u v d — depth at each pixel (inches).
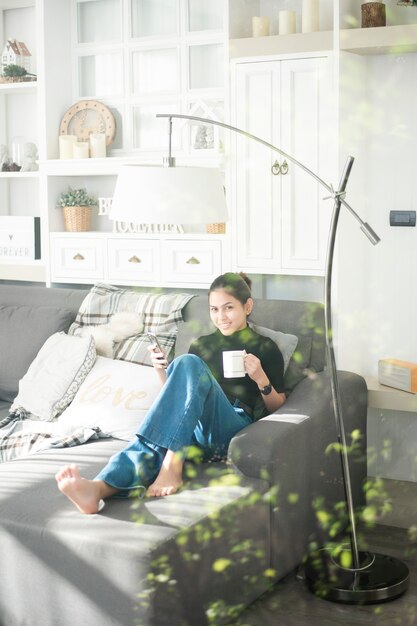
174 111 165.5
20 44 174.7
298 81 140.5
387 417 146.5
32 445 124.3
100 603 90.3
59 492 102.2
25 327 146.8
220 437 112.7
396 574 109.3
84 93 174.6
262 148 144.5
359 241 143.8
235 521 99.5
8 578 96.3
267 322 132.8
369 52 136.4
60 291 154.2
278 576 109.2
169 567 89.4
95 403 126.5
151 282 158.9
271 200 144.5
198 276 153.6
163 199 104.6
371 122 141.4
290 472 109.5
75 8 172.1
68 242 167.8
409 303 142.4
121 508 97.9
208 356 125.3
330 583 107.2
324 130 139.0
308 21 141.6
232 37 146.3
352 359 143.7
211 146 152.6
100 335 138.8
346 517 128.0
